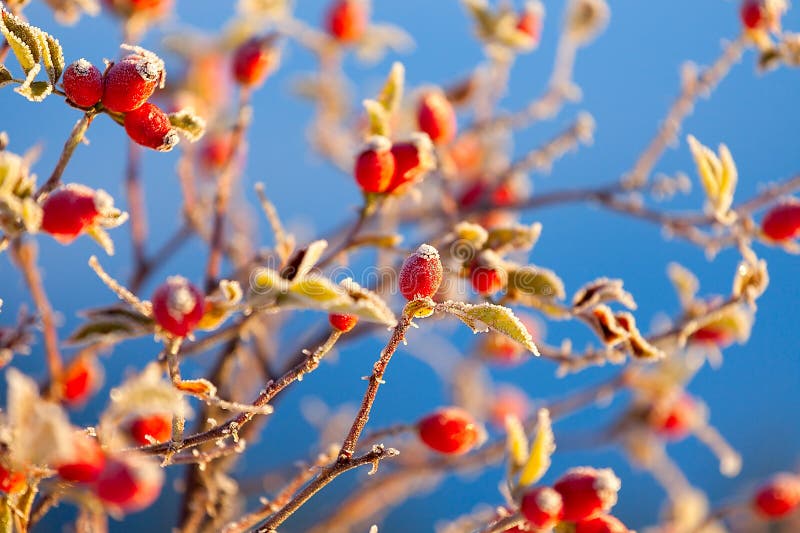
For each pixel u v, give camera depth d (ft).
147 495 2.59
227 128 3.71
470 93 4.02
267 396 2.73
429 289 2.72
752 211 3.22
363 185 2.97
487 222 3.73
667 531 3.61
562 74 3.99
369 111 3.01
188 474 3.23
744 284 3.13
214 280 3.26
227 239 3.52
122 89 2.71
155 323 2.73
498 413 4.09
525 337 2.71
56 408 2.53
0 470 2.61
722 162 3.05
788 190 3.21
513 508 2.79
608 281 2.95
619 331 2.95
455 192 4.01
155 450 2.69
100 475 2.59
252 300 2.70
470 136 3.98
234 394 3.33
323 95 4.22
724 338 3.34
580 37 3.95
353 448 2.75
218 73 3.89
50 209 2.70
